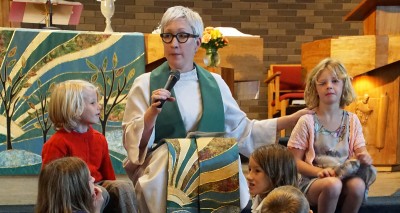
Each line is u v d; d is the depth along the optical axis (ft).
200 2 25.40
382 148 13.29
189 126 8.65
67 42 12.07
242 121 9.09
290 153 7.79
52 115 8.37
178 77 8.16
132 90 8.75
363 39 12.64
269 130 9.13
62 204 6.85
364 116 13.20
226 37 12.82
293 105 20.58
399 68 13.07
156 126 8.59
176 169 7.97
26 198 10.75
